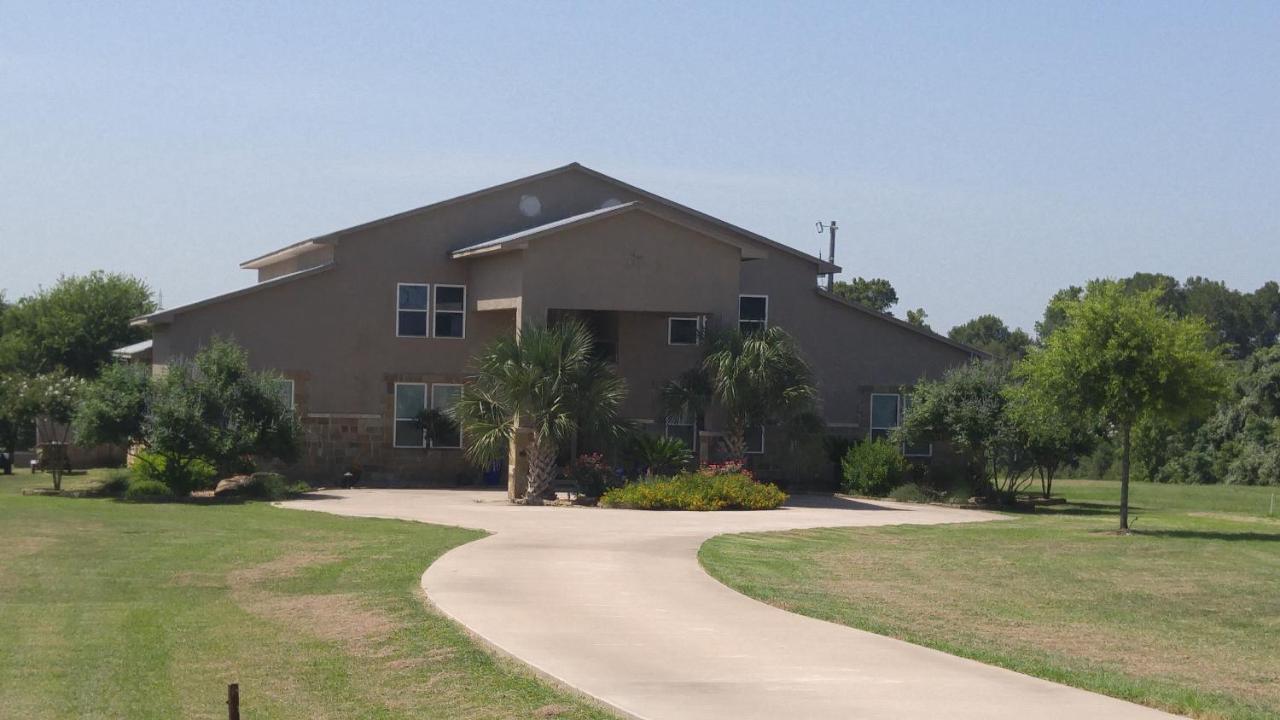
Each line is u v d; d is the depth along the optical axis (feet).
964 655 39.50
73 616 49.44
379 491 108.78
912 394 116.57
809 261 125.80
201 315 110.93
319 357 113.70
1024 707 31.94
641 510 93.15
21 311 205.77
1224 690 38.34
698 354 111.65
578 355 97.66
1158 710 32.63
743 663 36.76
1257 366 201.77
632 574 55.11
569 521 81.46
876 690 33.50
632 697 32.35
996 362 114.83
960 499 111.65
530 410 96.58
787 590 53.78
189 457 99.66
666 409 108.88
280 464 112.27
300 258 132.67
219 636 45.03
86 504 94.22
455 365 116.88
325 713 34.17
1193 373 85.15
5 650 42.98
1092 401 86.53
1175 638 48.73
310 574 58.08
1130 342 84.69
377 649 41.19
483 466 103.65
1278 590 62.03
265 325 112.27
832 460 122.52
